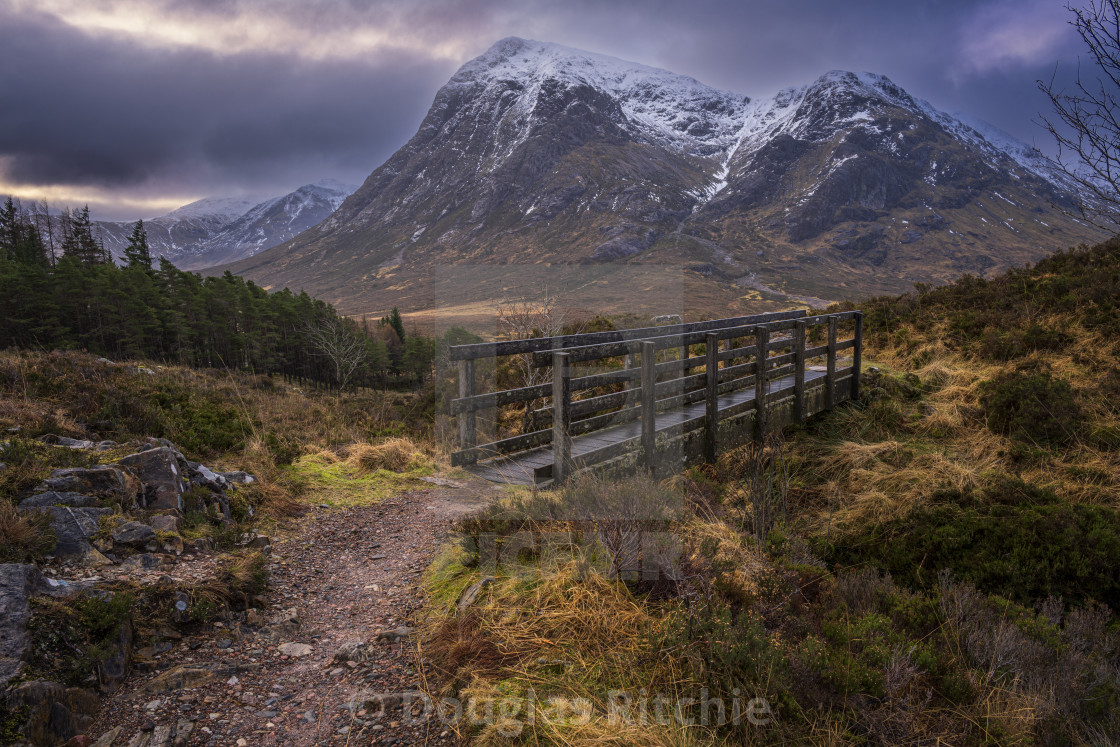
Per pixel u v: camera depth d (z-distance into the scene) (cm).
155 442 545
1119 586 409
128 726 253
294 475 700
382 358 5950
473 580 363
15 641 261
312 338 5609
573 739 228
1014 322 973
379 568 453
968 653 314
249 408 1093
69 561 350
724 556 388
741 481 573
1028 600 411
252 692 285
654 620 296
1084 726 268
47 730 235
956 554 478
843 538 548
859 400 871
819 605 364
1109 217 520
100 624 288
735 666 260
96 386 676
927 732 251
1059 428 656
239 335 5422
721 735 238
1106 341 831
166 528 421
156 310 4941
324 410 1217
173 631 327
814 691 257
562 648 287
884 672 277
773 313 727
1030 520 475
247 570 391
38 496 386
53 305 4662
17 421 524
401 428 1027
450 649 300
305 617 375
